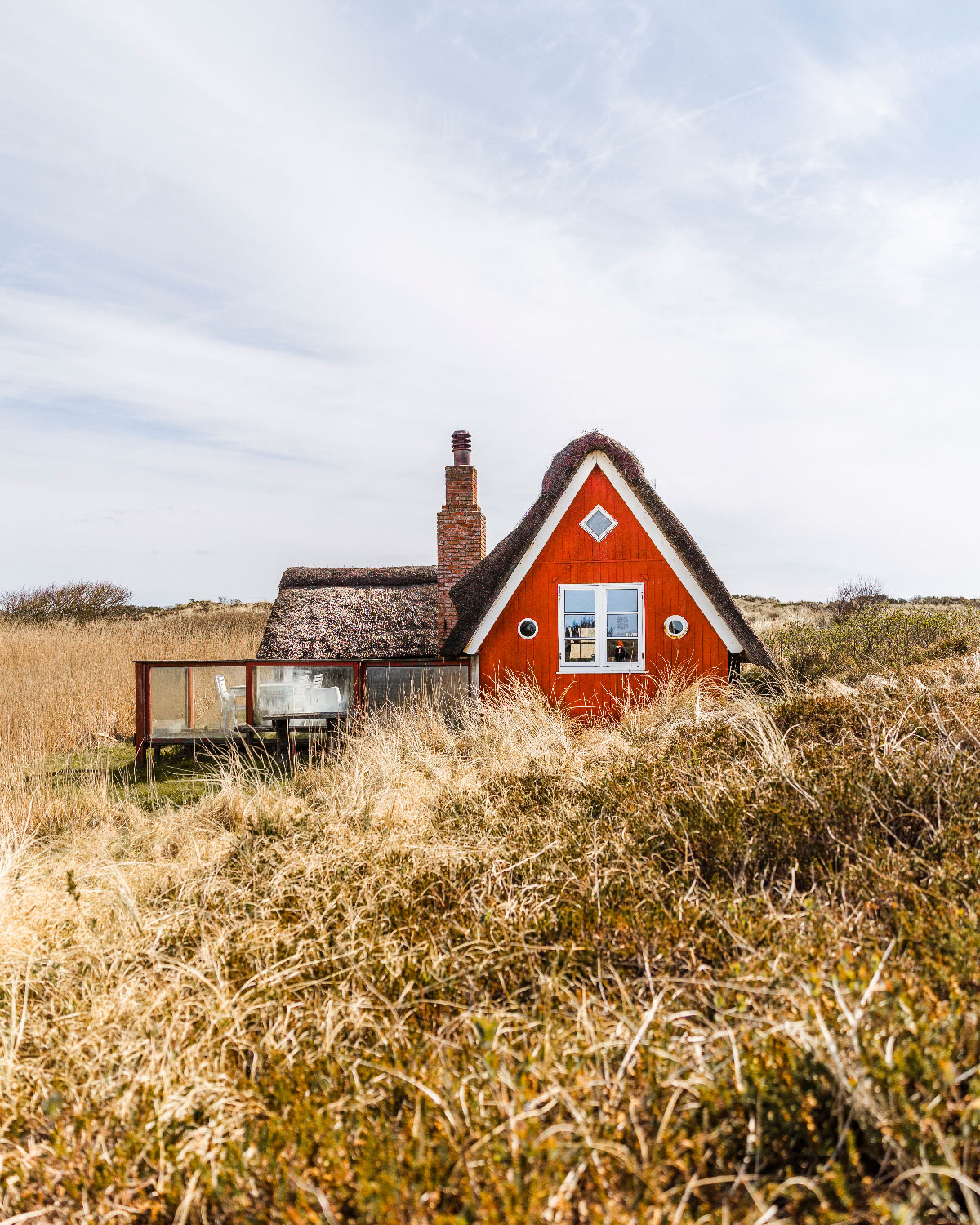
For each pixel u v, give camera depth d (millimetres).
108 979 4125
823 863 4266
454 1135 2336
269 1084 2998
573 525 11242
